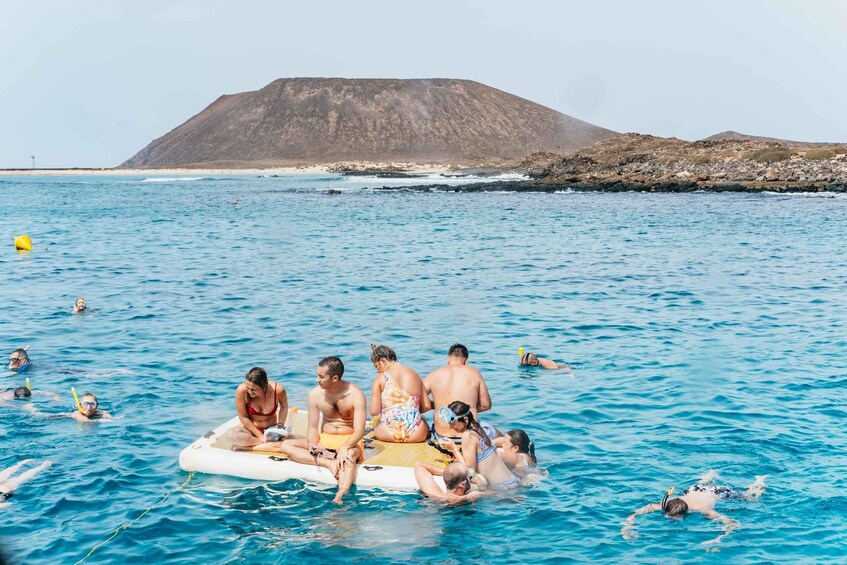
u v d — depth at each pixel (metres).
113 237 40.19
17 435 11.26
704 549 7.99
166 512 8.97
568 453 10.48
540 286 23.64
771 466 9.88
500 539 8.35
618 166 98.25
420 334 17.34
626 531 8.41
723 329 17.59
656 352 15.56
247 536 8.47
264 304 20.92
